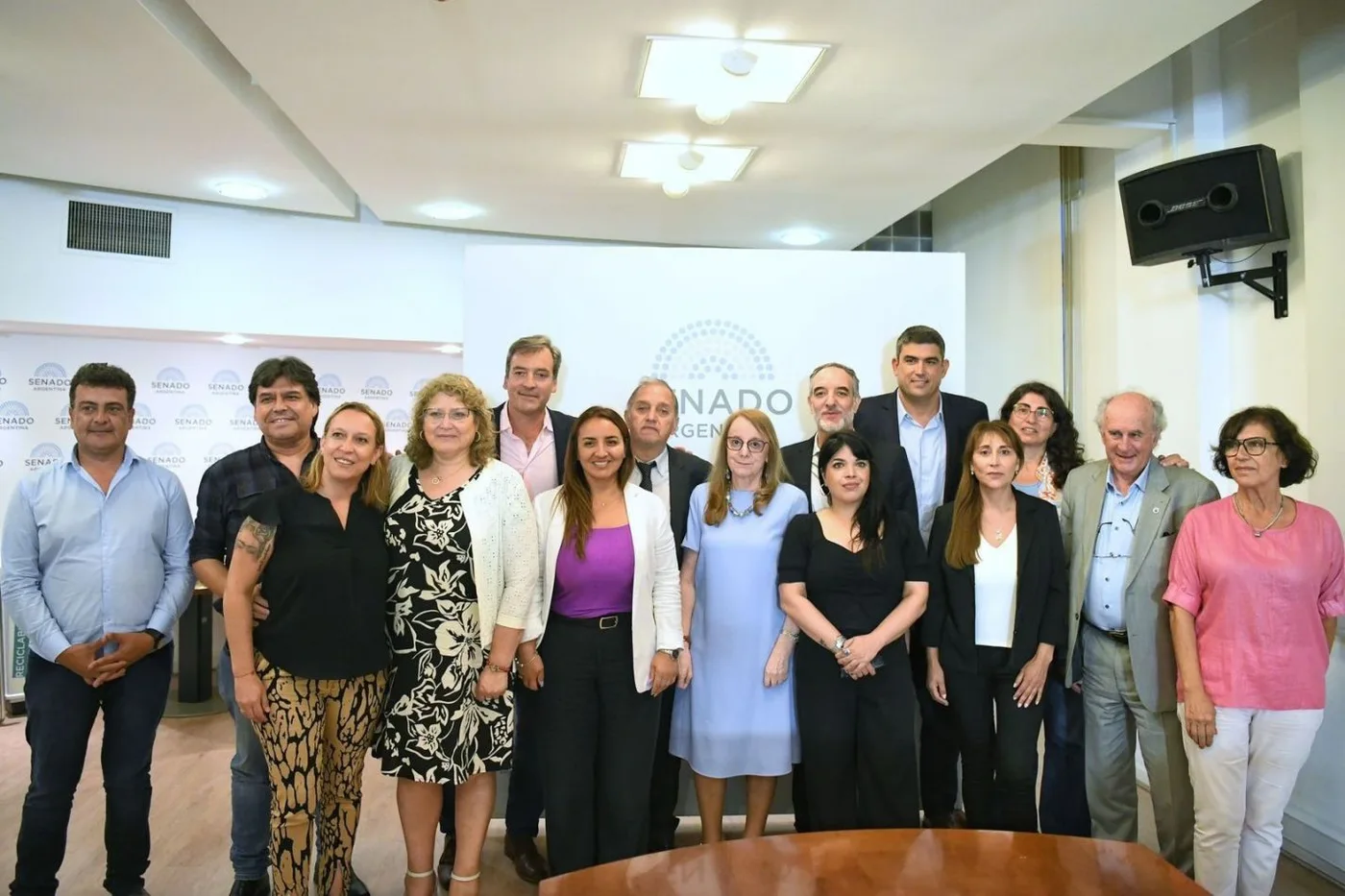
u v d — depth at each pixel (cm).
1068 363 507
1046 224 532
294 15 295
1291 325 354
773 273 357
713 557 284
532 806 310
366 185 485
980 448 275
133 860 270
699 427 355
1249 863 254
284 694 237
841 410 314
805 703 275
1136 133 419
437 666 245
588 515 268
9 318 484
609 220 558
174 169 462
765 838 202
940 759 315
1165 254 373
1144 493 278
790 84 349
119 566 269
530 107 375
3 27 307
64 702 260
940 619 284
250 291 547
